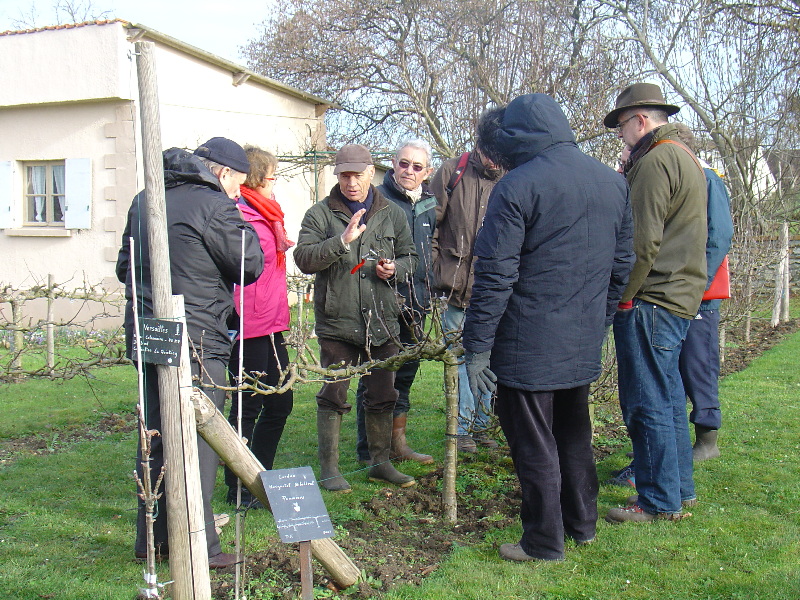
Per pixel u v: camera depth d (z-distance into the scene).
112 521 3.97
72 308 12.95
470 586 3.14
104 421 6.24
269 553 3.42
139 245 3.25
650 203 3.62
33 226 13.41
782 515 3.87
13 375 5.26
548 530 3.35
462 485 4.48
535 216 3.13
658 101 3.86
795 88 13.98
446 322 5.24
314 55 22.25
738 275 9.77
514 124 3.27
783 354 8.81
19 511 4.13
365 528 3.82
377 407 4.47
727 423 5.66
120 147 12.42
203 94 13.47
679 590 3.09
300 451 5.33
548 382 3.23
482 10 14.36
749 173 14.19
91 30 12.18
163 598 3.03
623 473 4.52
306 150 15.91
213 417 2.81
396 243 4.53
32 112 13.01
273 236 4.12
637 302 3.74
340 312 4.29
